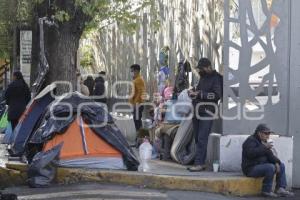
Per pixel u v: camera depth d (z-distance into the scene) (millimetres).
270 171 10867
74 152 11406
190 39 16625
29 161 12023
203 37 15734
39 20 14141
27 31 18156
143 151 11742
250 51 12000
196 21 16297
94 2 13047
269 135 11266
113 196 10211
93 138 11586
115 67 25297
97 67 29203
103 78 19781
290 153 11797
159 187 10844
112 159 11547
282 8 12164
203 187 10742
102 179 11094
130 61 22562
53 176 11086
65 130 11492
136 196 10227
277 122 12148
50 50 14109
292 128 12195
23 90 15250
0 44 23203
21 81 15289
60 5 13602
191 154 12258
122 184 11016
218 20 14781
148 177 10914
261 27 12070
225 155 11703
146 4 14797
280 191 11125
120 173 11070
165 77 17062
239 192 10852
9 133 15703
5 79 29094
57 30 13898
